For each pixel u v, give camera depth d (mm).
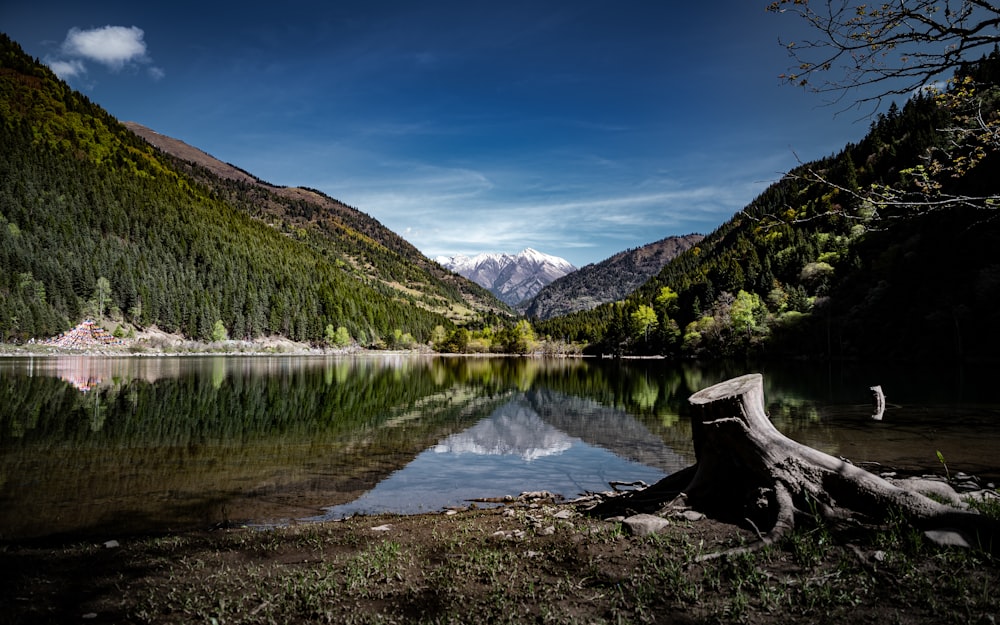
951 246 68938
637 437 20172
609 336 145625
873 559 5062
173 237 186500
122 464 14969
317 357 134375
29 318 106125
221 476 13789
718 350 100375
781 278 107750
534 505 10883
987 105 6785
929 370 53031
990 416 22109
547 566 5855
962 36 6277
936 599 4289
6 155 193125
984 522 5289
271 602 5160
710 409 7172
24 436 19141
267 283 176250
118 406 28094
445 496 12148
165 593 5547
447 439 19562
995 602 4133
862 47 6730
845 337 78688
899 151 90562
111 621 4867
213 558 6914
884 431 18656
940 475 11688
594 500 10719
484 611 4848
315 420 24391
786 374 51781
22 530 9398
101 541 8719
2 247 125500
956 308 61875
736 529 6344
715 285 121812
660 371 68250
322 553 7062
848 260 91375
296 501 11625
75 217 171750
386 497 12008
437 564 6281
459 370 77500
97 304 127125
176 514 10539
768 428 6824
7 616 4918
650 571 5379
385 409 29250
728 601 4605
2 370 58250
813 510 6035
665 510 7258
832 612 4270
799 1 6762
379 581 5703
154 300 134625
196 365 74938
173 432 20469
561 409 29422
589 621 4480
